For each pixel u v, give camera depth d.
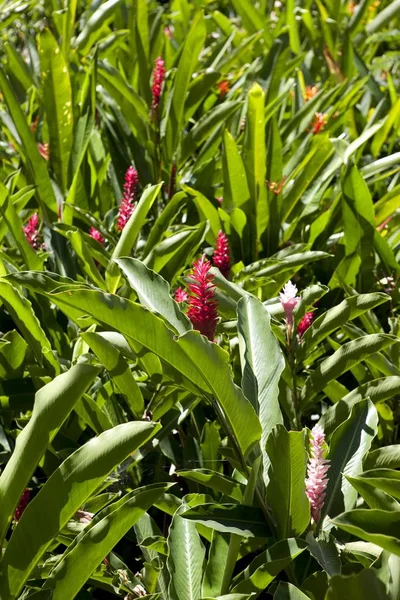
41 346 2.55
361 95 4.38
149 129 3.70
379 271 3.22
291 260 2.81
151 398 2.58
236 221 3.24
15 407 2.62
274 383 2.19
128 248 2.75
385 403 2.72
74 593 1.96
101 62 3.68
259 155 3.24
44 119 3.78
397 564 1.88
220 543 2.13
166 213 3.04
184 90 3.62
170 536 2.15
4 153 3.90
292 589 1.93
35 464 1.94
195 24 3.56
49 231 3.30
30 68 4.33
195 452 2.59
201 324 2.21
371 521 1.93
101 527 1.95
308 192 3.48
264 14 5.36
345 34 4.57
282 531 2.06
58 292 2.18
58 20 4.46
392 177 3.95
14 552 1.93
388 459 2.16
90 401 2.45
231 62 4.29
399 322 2.82
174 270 2.87
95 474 1.91
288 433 1.99
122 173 3.73
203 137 3.64
